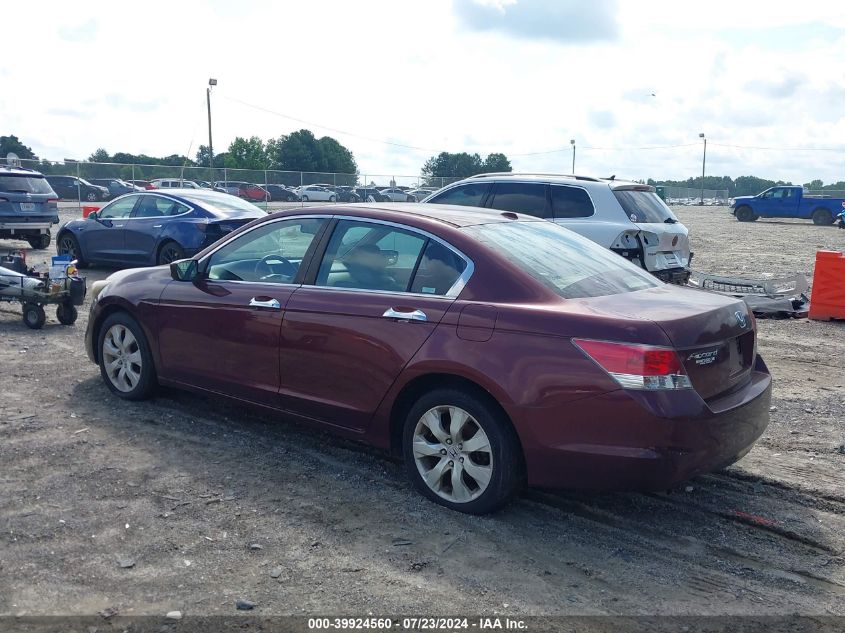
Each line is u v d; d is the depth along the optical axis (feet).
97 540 13.20
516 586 12.14
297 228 17.48
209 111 130.21
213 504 14.70
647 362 12.64
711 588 12.27
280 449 17.61
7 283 29.19
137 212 45.21
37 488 15.15
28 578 11.98
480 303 14.26
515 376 13.44
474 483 14.47
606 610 11.57
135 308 19.77
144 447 17.47
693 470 13.03
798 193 126.11
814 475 16.70
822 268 34.19
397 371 14.89
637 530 14.15
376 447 16.47
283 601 11.55
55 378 22.70
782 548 13.62
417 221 15.81
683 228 34.50
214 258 18.74
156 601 11.47
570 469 13.25
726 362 14.06
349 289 16.08
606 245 32.04
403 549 13.19
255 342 17.21
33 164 119.44
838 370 25.84
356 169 270.05
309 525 13.97
